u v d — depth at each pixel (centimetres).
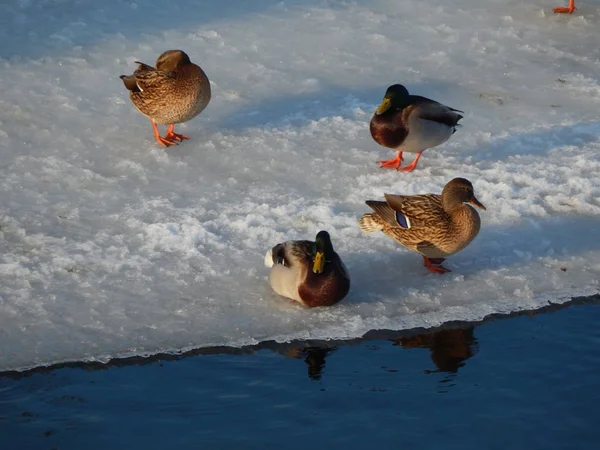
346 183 1052
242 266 895
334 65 1343
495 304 852
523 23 1495
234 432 701
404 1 1566
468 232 848
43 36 1401
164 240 932
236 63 1343
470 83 1297
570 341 809
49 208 988
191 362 775
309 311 835
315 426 707
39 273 875
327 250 809
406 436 696
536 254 927
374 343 800
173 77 1087
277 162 1098
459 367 776
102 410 724
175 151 1121
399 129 1030
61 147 1119
